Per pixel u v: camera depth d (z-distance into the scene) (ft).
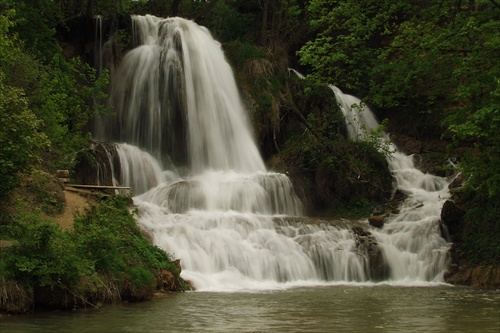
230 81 112.78
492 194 70.79
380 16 88.69
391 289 66.33
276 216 84.79
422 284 73.05
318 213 99.66
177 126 103.35
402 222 85.76
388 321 43.65
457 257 77.66
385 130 127.03
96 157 84.17
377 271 76.69
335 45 95.50
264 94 115.24
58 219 58.95
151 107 104.27
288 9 131.03
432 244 80.23
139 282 52.95
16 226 48.26
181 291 60.23
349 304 52.75
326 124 113.70
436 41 78.13
